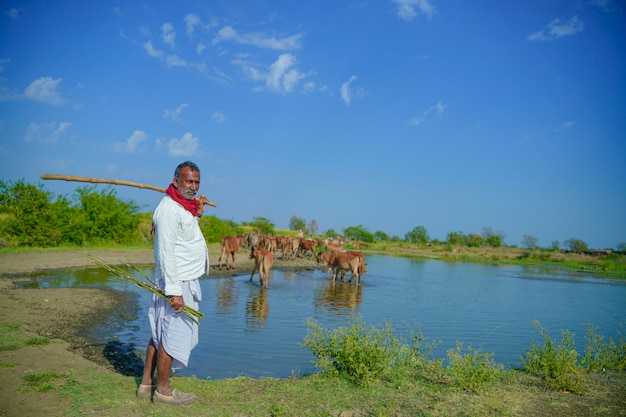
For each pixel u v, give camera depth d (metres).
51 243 24.50
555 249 67.25
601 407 5.08
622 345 7.45
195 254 4.59
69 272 16.84
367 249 55.41
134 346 7.83
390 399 4.95
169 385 4.54
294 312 11.78
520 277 27.94
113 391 4.75
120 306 11.12
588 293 20.34
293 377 5.91
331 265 20.12
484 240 74.75
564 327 11.89
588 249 70.06
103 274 16.78
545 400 5.25
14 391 4.66
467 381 5.55
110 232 27.98
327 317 11.33
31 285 13.73
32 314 9.44
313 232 68.44
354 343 5.91
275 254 34.50
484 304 15.54
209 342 8.29
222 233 38.31
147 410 4.30
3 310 9.54
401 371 6.00
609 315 14.19
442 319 12.16
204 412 4.35
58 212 25.17
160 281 4.54
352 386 5.37
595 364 6.82
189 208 4.53
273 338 8.77
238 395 4.92
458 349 6.46
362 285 19.30
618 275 32.88
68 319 9.34
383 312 12.69
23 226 23.48
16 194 23.81
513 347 9.27
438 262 40.50
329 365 5.95
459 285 21.44
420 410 4.68
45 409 4.23
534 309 14.95
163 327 4.45
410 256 47.88
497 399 5.14
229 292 14.75
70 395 4.57
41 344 6.71
